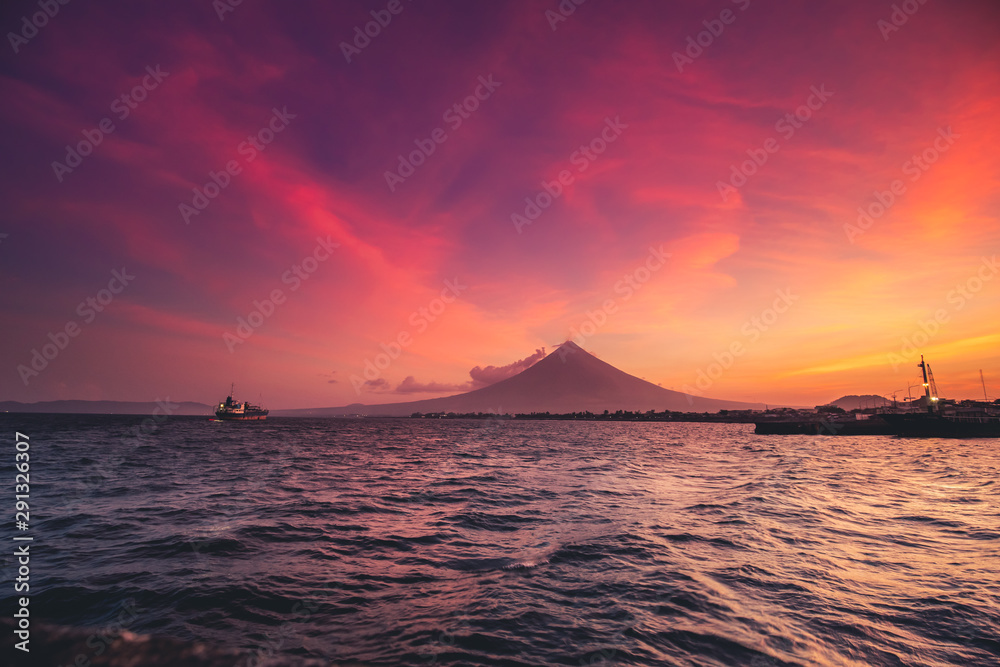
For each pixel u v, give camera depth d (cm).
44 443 4072
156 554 891
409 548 963
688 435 8975
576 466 2805
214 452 3488
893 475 2306
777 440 6906
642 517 1266
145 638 157
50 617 618
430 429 11288
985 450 4666
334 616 636
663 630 591
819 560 870
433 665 511
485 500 1536
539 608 662
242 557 882
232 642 560
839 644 554
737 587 737
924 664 511
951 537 1039
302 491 1677
